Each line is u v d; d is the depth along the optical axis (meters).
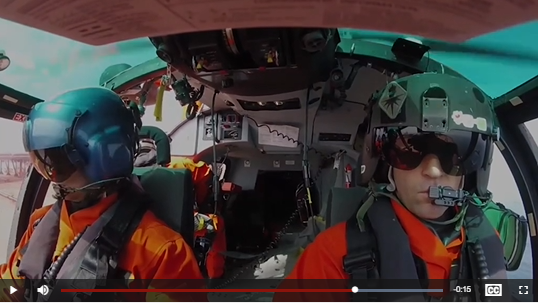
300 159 3.02
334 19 0.77
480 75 1.73
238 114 2.68
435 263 1.27
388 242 1.27
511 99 1.69
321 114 2.36
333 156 2.87
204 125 2.77
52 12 0.78
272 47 1.35
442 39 0.85
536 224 1.73
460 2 0.68
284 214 3.09
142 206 1.46
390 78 1.87
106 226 1.35
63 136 1.26
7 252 1.96
